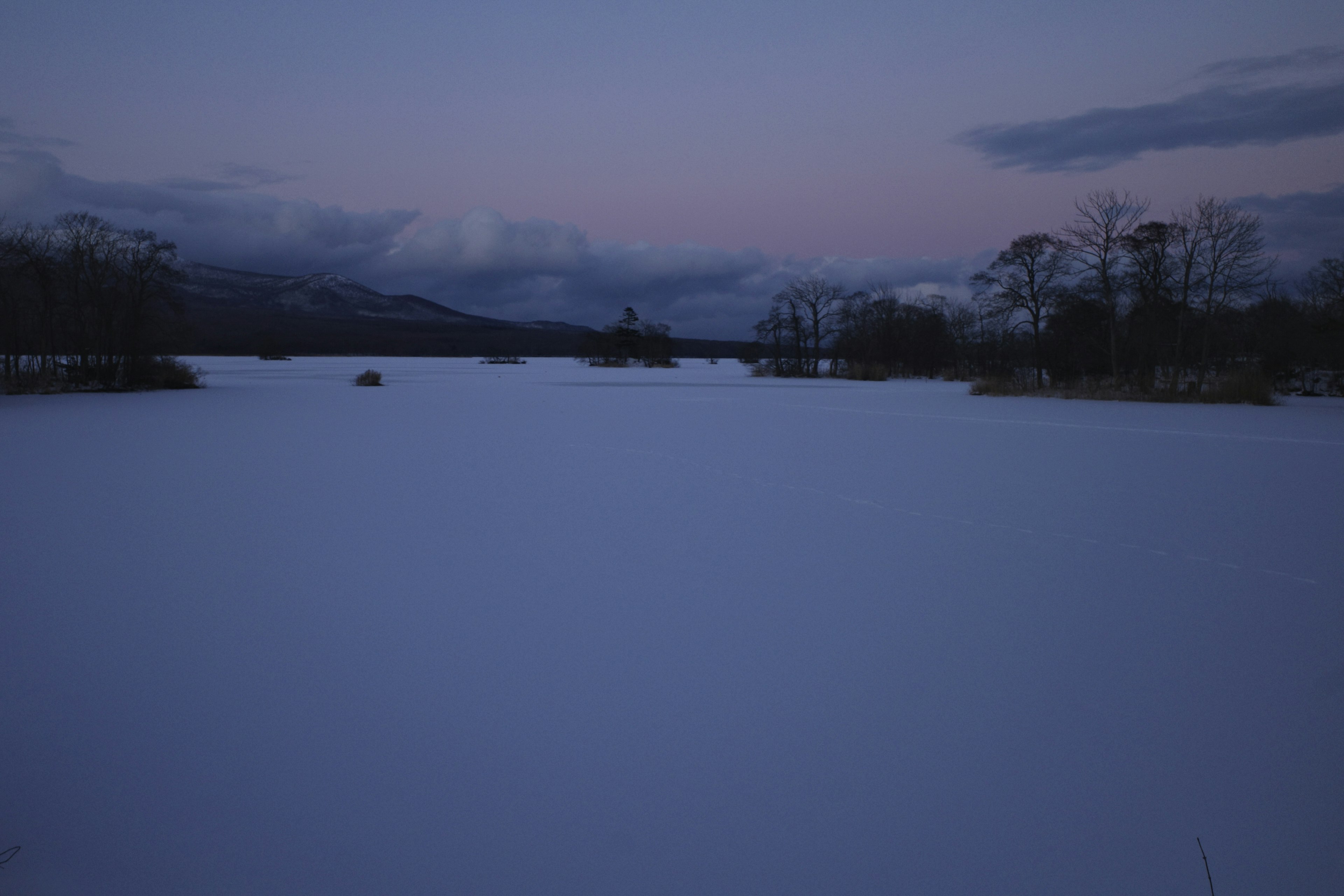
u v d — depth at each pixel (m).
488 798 3.38
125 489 10.69
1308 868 2.92
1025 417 22.69
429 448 15.31
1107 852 3.02
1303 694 4.34
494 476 11.96
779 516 9.05
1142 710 4.17
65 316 34.16
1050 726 4.00
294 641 5.17
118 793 3.40
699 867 2.93
